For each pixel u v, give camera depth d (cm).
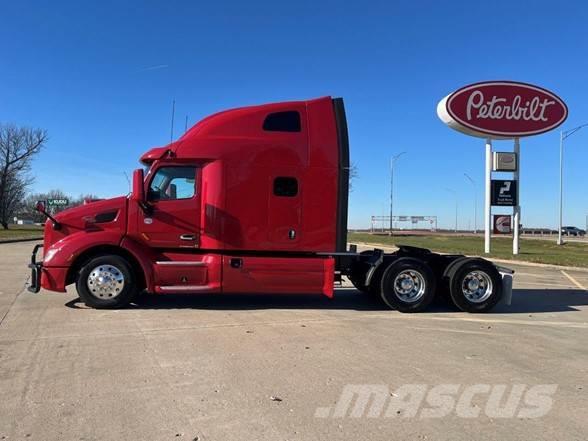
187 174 1016
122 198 1010
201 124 1041
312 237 1024
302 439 439
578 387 583
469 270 1059
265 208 1016
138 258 984
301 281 1010
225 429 456
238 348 721
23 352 685
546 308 1155
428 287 1041
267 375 604
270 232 1016
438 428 467
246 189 1013
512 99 2941
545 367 660
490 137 3047
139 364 639
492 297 1062
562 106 2945
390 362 667
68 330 816
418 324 926
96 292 988
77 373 601
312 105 1044
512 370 643
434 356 701
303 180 1023
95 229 998
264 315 969
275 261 1007
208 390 552
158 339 764
